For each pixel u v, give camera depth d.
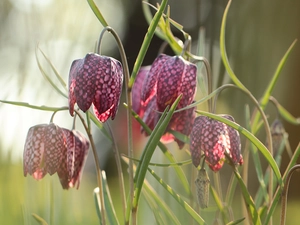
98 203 0.89
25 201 1.02
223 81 1.13
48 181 1.06
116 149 0.87
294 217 1.49
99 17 0.84
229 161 0.85
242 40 1.54
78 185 0.88
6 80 1.07
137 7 2.72
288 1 1.55
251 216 0.84
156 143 0.81
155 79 0.87
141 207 1.16
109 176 2.28
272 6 1.54
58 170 0.86
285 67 1.70
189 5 2.04
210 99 0.90
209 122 0.85
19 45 1.07
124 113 2.03
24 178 1.05
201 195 0.84
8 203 1.07
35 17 1.07
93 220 1.37
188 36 0.88
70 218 1.13
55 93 1.08
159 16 0.82
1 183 1.07
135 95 0.94
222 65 1.13
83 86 0.83
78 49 1.09
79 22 1.08
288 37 1.59
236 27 1.54
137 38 2.77
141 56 0.83
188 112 0.88
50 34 1.07
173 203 1.09
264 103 0.95
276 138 0.97
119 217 1.49
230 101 1.49
